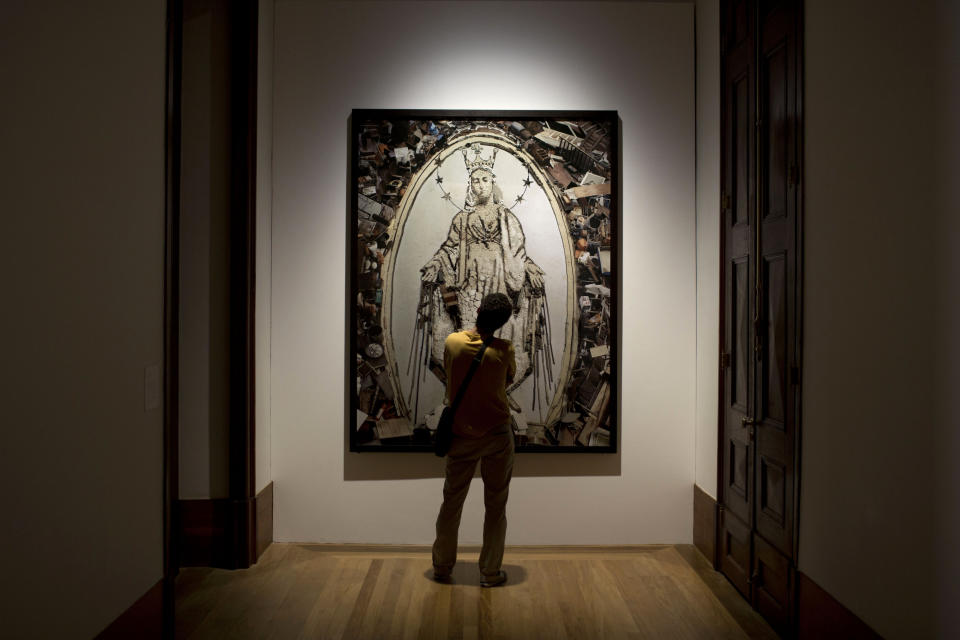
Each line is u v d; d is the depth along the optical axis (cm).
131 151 232
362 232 407
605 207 409
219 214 379
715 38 381
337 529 411
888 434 215
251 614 317
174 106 265
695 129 414
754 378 324
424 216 408
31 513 179
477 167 409
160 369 255
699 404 407
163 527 258
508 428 347
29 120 178
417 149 408
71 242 196
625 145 414
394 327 407
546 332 408
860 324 231
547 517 412
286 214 410
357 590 346
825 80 255
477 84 413
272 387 411
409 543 411
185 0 379
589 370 409
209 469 379
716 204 379
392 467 410
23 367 175
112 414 220
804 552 274
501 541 352
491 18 414
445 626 306
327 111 410
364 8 412
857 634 232
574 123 410
